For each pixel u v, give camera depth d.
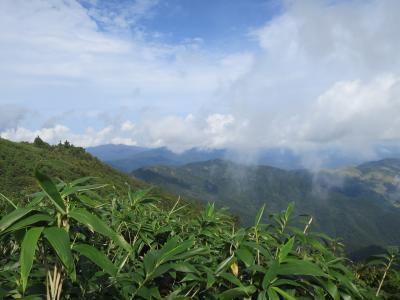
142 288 2.36
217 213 4.21
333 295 2.34
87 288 2.62
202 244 3.87
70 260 1.61
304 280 2.37
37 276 2.50
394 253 3.24
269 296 2.12
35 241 1.62
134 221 3.93
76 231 2.75
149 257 2.46
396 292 3.80
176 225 4.38
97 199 3.13
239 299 2.50
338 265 2.72
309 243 2.85
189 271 2.36
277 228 3.30
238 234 3.00
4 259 3.03
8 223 1.69
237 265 2.79
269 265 2.43
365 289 2.89
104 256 1.85
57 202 1.77
